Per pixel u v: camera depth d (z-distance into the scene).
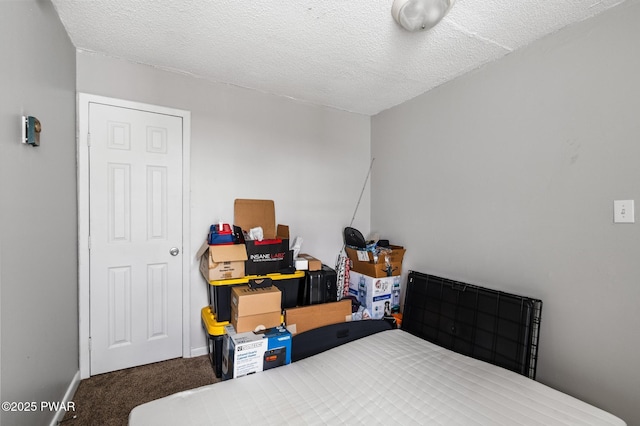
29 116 1.26
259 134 2.65
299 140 2.86
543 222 1.77
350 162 3.17
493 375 1.62
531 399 1.39
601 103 1.52
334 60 2.09
